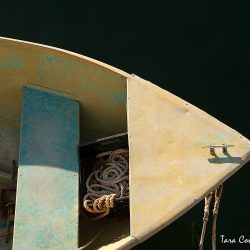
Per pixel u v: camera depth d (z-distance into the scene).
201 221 4.38
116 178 3.85
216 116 4.68
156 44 4.98
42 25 5.08
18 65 4.11
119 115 4.12
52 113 4.07
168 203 3.59
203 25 5.02
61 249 3.68
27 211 3.77
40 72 4.12
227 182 4.48
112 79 4.00
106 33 5.04
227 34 4.97
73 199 3.82
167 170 3.68
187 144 3.73
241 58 4.88
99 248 3.71
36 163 3.91
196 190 3.61
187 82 4.82
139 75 4.86
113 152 3.94
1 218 4.09
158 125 3.81
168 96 3.90
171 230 4.34
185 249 4.30
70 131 4.03
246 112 4.70
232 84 4.80
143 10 5.11
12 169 4.24
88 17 5.10
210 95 4.77
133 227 3.55
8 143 4.31
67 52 4.00
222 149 3.69
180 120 3.81
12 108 4.29
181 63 4.90
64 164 3.92
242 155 3.68
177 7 5.09
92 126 4.20
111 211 3.91
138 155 3.73
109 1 5.16
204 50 4.93
